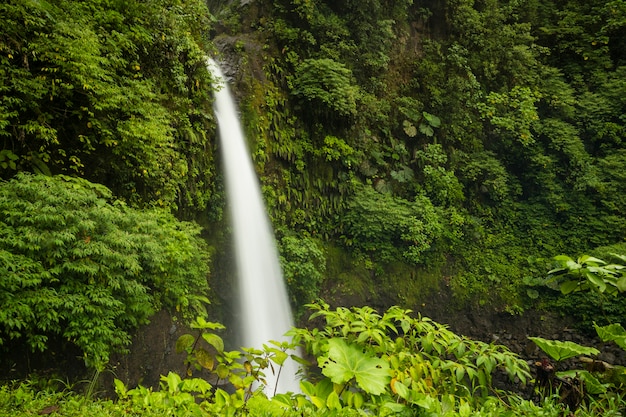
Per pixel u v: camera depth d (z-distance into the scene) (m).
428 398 2.55
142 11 8.02
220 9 14.02
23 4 5.96
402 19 14.30
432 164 13.45
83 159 6.90
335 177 12.27
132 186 7.45
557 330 11.78
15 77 5.97
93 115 6.67
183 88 8.65
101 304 5.34
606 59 14.91
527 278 12.49
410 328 3.36
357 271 11.93
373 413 2.76
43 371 5.18
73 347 5.48
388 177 13.15
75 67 6.20
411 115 13.49
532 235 13.52
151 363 6.65
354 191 12.40
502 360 3.06
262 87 11.22
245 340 9.29
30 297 4.67
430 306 12.29
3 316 4.38
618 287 2.98
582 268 3.11
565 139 13.70
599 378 3.35
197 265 7.55
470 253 13.09
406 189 13.23
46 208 5.03
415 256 12.22
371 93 12.96
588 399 3.32
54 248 5.07
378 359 2.71
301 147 11.51
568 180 13.77
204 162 9.09
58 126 6.66
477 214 13.87
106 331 5.19
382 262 12.16
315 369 8.88
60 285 5.16
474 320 12.27
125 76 7.50
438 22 14.95
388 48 13.51
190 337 2.97
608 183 13.20
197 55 9.09
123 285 5.72
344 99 11.47
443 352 3.31
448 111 14.00
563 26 15.27
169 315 7.07
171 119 8.27
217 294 9.16
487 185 13.82
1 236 4.79
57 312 4.94
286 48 11.95
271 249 10.27
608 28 14.77
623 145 13.80
